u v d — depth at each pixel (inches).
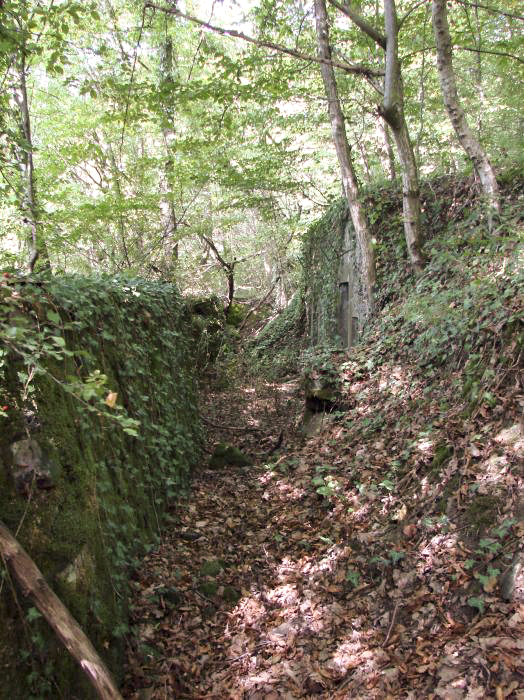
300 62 400.8
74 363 144.5
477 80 438.3
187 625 155.6
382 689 120.1
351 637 140.3
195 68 515.2
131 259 450.0
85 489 132.9
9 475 106.7
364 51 463.8
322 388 309.9
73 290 153.9
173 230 474.0
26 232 311.6
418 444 206.5
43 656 102.6
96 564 130.6
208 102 497.0
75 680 112.5
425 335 269.0
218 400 432.5
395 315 333.1
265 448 309.7
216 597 167.5
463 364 230.5
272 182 496.4
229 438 339.0
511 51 335.6
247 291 1026.1
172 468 226.8
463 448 180.7
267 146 497.7
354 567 166.6
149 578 167.8
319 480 219.5
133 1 415.5
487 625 123.6
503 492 154.2
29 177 283.1
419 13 376.2
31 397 116.0
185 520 215.5
